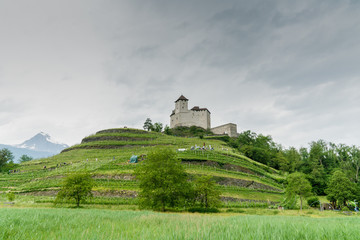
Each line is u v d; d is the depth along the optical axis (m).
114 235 6.14
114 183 56.88
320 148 107.19
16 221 8.78
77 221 10.01
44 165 90.88
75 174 43.62
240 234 5.56
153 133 137.38
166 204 40.50
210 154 84.38
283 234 5.59
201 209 40.66
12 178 73.81
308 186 49.03
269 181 76.12
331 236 5.53
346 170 84.44
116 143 113.25
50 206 41.09
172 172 40.44
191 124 170.00
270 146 142.88
